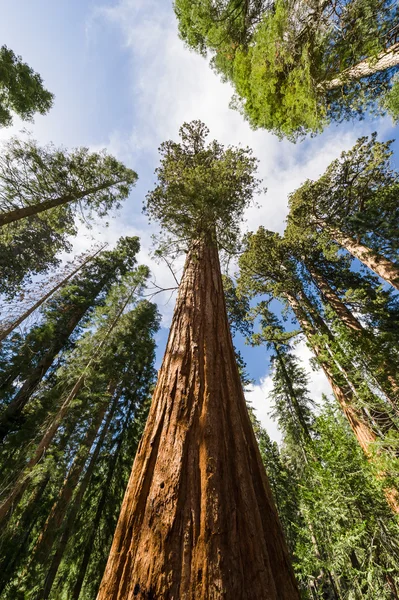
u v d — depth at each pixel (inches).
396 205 359.6
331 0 206.1
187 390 83.0
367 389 215.8
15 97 392.2
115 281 796.6
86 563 373.4
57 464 339.6
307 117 276.4
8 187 380.5
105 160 442.9
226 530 51.0
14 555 314.2
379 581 154.3
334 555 176.2
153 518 54.0
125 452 496.1
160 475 62.1
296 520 468.4
